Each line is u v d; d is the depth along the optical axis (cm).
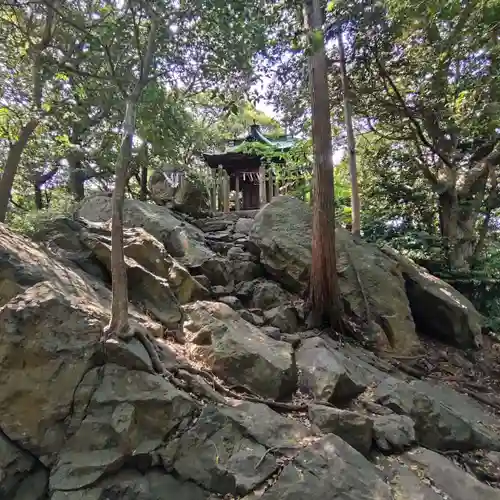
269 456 316
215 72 457
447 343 683
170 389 346
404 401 428
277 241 685
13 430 316
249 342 449
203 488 306
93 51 475
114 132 782
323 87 598
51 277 431
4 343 328
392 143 1087
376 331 591
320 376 436
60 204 1054
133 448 319
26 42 625
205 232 846
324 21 651
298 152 932
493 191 930
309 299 593
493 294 810
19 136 698
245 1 381
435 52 782
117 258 377
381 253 709
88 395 334
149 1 405
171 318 482
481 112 764
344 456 317
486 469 378
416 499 303
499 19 638
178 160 969
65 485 295
